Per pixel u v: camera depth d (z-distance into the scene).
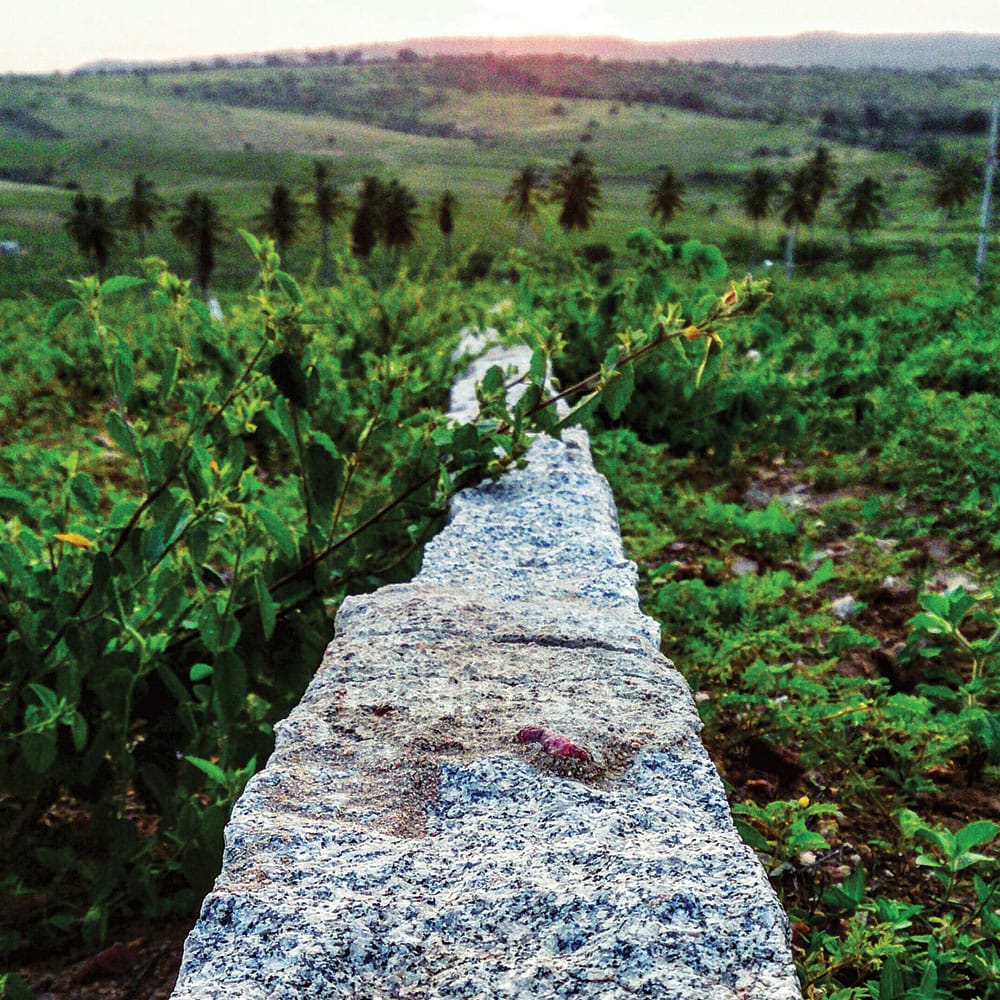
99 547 3.44
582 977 1.43
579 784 1.92
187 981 1.46
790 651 3.80
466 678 2.35
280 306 3.50
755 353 8.48
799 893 2.79
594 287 8.53
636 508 5.67
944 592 4.67
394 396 3.93
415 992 1.43
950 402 6.59
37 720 3.21
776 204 101.12
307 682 3.64
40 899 3.39
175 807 3.49
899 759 3.30
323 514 3.74
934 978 2.19
